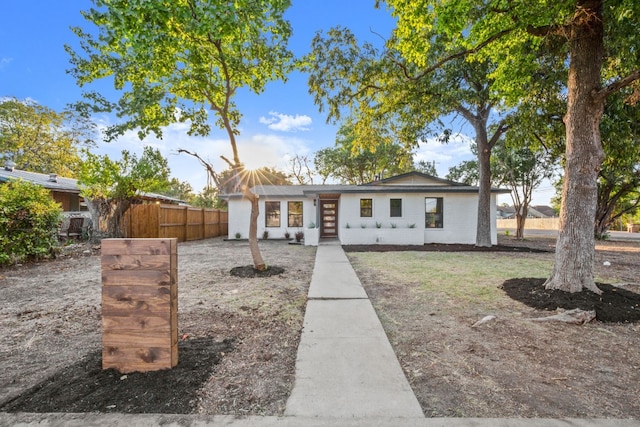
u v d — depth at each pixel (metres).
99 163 10.82
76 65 4.75
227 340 2.95
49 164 21.89
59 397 1.98
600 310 3.62
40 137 21.55
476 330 3.25
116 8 3.21
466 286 5.24
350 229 12.76
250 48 5.40
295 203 15.88
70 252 9.29
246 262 7.91
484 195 11.60
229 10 3.44
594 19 4.22
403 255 9.38
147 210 12.24
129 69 4.99
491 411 1.86
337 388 2.11
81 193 10.98
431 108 9.85
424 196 13.19
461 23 4.93
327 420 1.77
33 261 7.85
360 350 2.74
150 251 2.30
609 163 7.80
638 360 2.56
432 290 4.99
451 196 13.22
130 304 2.30
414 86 9.15
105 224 11.24
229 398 1.99
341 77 8.49
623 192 16.02
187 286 5.28
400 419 1.78
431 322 3.52
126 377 2.22
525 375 2.32
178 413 1.83
